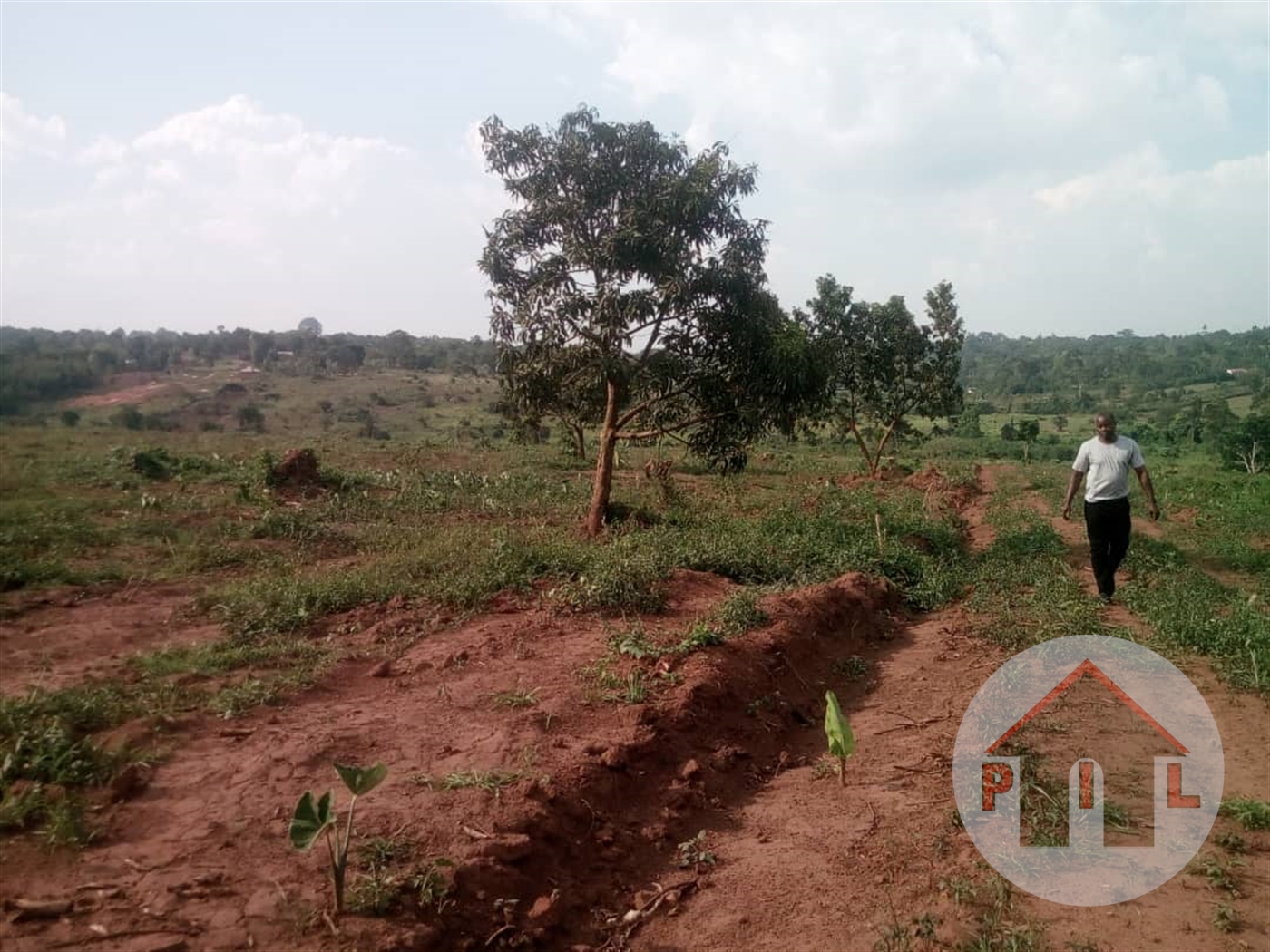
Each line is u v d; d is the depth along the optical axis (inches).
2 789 161.0
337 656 258.5
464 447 1103.0
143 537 418.3
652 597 323.9
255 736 197.2
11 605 300.2
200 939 125.6
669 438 581.0
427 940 130.9
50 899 132.0
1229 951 131.2
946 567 451.2
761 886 160.6
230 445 855.1
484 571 350.0
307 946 125.6
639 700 219.3
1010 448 1638.8
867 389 909.2
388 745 194.2
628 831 176.4
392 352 2834.6
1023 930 135.6
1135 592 346.6
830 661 296.8
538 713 212.2
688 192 422.0
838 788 201.3
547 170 454.9
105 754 178.1
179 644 270.7
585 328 443.5
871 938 141.4
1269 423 1039.6
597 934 148.3
